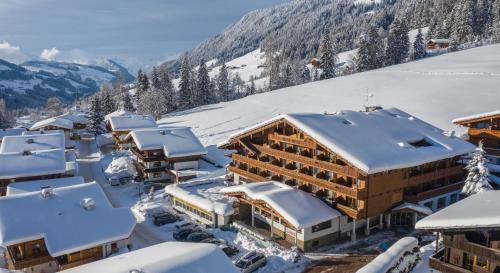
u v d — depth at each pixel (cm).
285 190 4150
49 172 5850
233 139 5278
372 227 4206
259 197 4038
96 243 3619
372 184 3884
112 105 14988
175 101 15300
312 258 3659
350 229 4072
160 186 6334
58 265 3631
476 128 5378
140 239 4347
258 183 4494
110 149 9788
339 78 13038
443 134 5000
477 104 7931
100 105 12288
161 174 6681
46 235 3559
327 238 3944
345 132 4303
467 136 5859
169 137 6912
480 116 5241
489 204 2562
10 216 3675
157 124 10681
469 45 15588
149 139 6750
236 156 5356
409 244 3269
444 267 2605
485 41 15612
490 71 10319
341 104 9825
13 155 6000
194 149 6731
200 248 2800
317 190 4278
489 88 8888
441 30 17412
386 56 15200
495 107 7581
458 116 7438
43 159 6012
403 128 4838
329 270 3422
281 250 3797
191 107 14475
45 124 10619
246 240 4094
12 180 5731
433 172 4419
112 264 2653
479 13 16688
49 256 3603
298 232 3825
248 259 3478
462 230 2423
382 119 5016
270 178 4816
